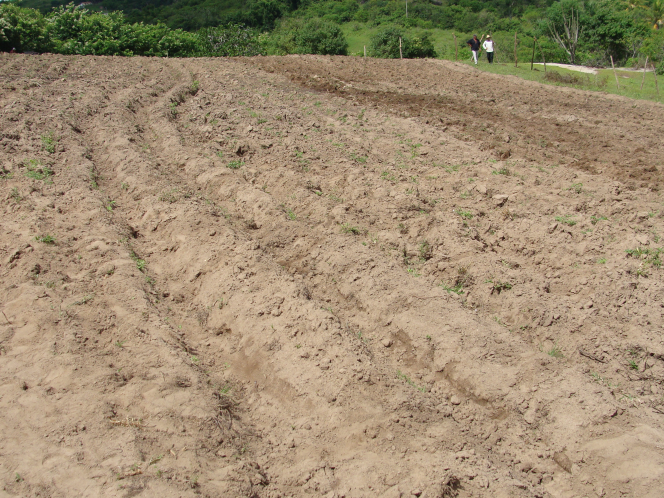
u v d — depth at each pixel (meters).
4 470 4.30
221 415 5.13
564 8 31.83
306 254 7.76
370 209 9.02
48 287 6.59
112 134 11.45
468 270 7.41
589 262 7.71
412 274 7.30
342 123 13.76
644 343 6.04
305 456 4.87
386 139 12.75
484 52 31.58
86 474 4.27
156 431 4.77
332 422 5.14
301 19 44.12
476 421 5.38
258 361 5.95
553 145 13.03
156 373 5.44
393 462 4.70
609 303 6.77
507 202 9.57
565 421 5.16
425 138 12.92
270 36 35.75
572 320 6.51
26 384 5.19
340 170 10.42
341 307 6.89
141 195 8.93
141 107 13.74
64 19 21.98
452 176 10.66
